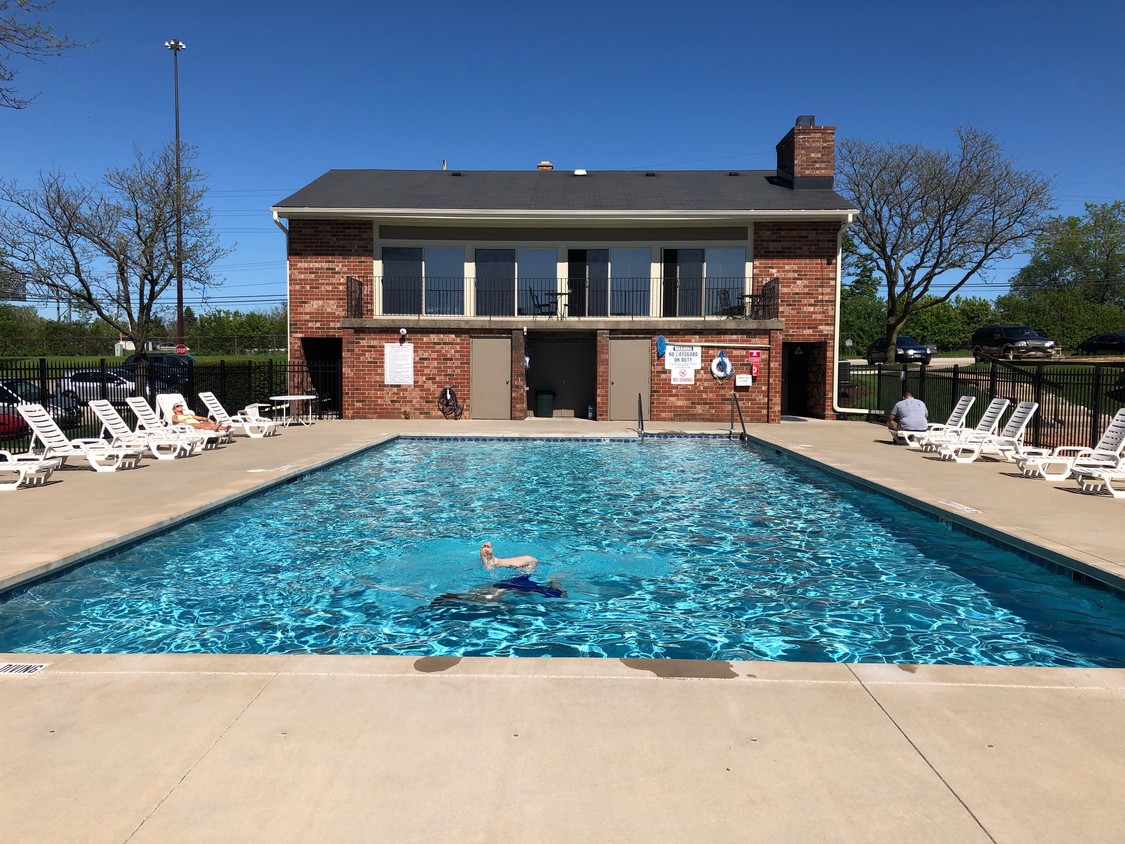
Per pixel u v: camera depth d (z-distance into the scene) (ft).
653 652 16.55
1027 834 8.35
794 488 36.60
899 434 48.98
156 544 24.82
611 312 70.18
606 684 12.23
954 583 21.59
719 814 8.70
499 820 8.55
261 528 28.12
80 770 9.56
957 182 115.96
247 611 19.08
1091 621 18.44
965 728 10.80
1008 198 114.52
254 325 190.08
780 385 66.18
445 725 10.78
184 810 8.71
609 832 8.34
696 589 21.20
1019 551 23.12
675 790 9.18
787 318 68.90
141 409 44.96
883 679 12.50
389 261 70.08
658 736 10.50
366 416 67.36
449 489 36.24
